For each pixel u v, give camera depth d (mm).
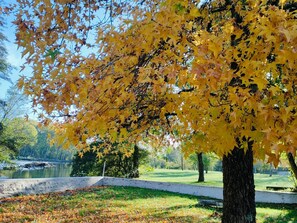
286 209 12758
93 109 3354
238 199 5074
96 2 3996
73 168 26938
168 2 2787
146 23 2992
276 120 2441
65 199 13742
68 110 3607
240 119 2717
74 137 3385
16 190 14586
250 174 5152
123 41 3287
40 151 91000
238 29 3146
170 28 2715
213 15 4797
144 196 15633
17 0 3592
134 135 5469
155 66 3531
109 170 25984
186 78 2812
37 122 3893
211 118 3033
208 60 2457
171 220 9367
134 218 9617
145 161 27344
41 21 3533
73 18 3760
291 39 2168
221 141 2945
